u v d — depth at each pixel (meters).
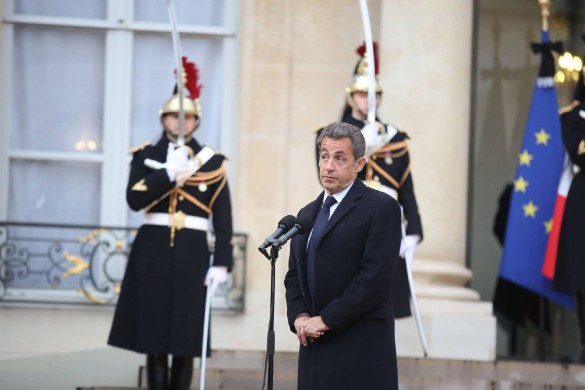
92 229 30.36
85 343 29.56
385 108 29.25
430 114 29.20
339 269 17.16
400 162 24.45
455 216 29.30
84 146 31.09
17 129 30.94
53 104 31.06
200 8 31.28
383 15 29.50
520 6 33.06
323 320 16.89
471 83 30.86
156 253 22.70
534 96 29.69
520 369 26.08
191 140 23.41
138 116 31.25
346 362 16.97
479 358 28.38
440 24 29.44
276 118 30.69
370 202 17.30
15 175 30.88
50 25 31.08
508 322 32.25
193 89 23.50
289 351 26.83
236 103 31.00
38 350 29.44
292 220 17.17
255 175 30.50
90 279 30.06
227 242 22.94
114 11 31.20
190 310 22.62
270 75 30.75
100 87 31.20
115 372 26.91
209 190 23.11
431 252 29.05
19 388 25.20
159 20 31.31
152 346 22.42
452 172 29.27
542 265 29.14
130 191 22.45
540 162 29.44
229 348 29.56
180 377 23.08
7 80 30.91
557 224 28.30
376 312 17.11
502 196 32.75
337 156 17.31
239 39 31.06
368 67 22.94
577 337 31.64
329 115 30.77
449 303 28.62
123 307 22.77
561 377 25.55
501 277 30.67
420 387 24.16
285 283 17.81
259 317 29.86
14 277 30.08
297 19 30.89
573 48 32.81
